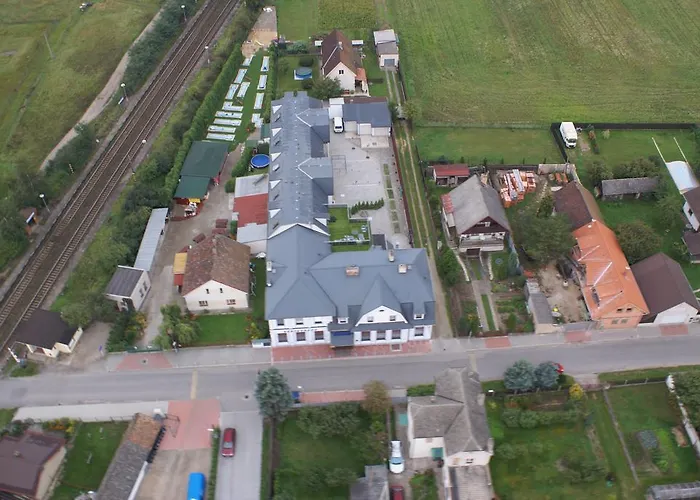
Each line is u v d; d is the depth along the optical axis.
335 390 87.69
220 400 86.50
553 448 81.19
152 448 80.25
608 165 122.25
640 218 113.31
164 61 154.38
